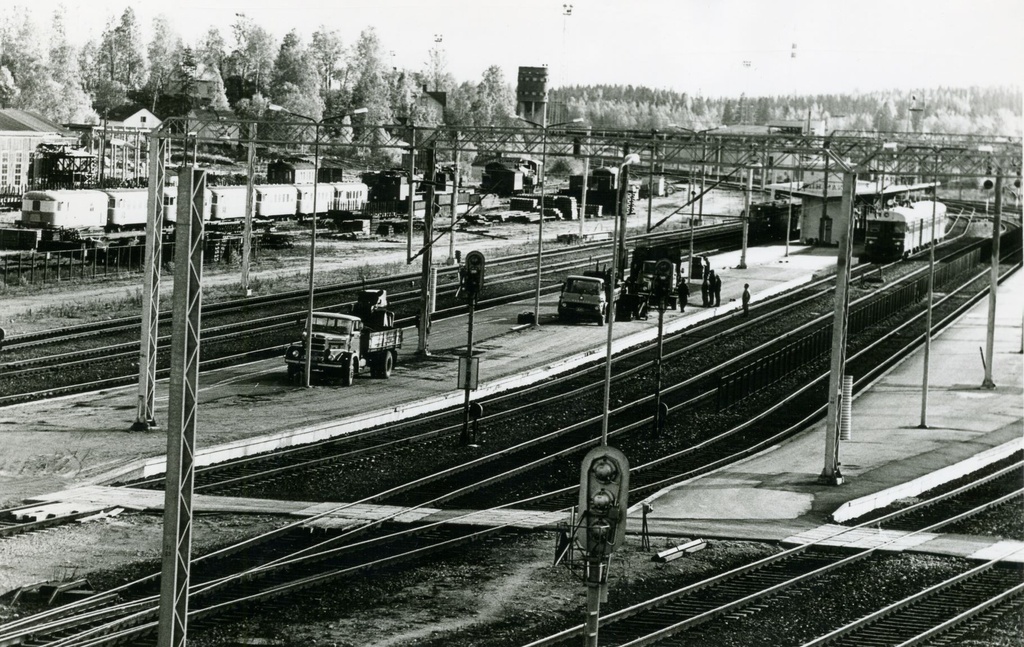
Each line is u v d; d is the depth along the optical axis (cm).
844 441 5712
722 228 15062
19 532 3659
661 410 5691
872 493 4669
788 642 3044
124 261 10038
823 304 9769
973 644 3100
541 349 7500
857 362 7825
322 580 3306
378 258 11100
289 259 10775
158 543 3619
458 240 12706
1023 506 4756
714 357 7625
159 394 5862
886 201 14250
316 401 5803
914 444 5691
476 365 5203
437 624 3059
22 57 17450
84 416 5288
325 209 13400
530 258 11456
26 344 6712
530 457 5075
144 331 5050
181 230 2486
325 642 2870
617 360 7412
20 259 8969
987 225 16350
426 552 3678
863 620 3195
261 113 17425
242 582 3262
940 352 8244
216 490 4262
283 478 4462
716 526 4144
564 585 3444
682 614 3197
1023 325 8350
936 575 3734
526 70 19675
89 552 3503
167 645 2448
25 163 12850
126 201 11188
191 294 2492
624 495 2355
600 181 16000
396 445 5088
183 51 19712
